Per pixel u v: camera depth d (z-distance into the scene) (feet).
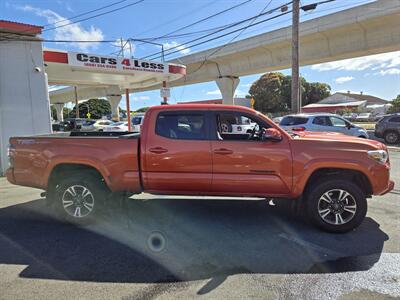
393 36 62.64
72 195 15.80
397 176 26.14
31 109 31.99
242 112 15.02
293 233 14.35
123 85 68.44
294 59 51.03
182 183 14.80
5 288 10.05
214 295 9.61
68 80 59.21
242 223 15.70
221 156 14.42
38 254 12.49
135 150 14.97
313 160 13.98
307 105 228.63
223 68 101.76
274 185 14.32
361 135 40.29
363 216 14.10
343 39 69.92
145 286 10.15
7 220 16.48
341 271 10.96
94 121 95.09
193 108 15.07
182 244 13.34
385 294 9.55
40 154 15.61
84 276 10.78
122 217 16.66
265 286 10.07
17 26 30.30
